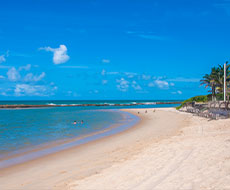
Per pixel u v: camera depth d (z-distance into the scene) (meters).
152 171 7.94
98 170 9.07
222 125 20.03
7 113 54.25
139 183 6.89
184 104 52.62
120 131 21.88
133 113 50.19
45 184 8.06
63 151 13.63
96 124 28.62
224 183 6.25
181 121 27.80
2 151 13.80
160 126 24.12
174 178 7.01
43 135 19.81
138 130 21.97
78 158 11.78
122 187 6.70
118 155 11.48
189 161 8.67
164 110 54.25
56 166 10.46
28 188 7.80
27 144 15.85
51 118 38.44
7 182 8.59
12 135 19.83
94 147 14.47
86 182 7.64
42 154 13.00
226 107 28.38
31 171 9.88
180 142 12.75
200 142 12.10
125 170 8.47
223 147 10.39
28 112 58.75
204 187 6.11
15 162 11.41
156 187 6.43
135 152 11.64
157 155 10.20
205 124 22.17
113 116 42.44
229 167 7.55
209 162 8.30
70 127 25.55
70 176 8.73
